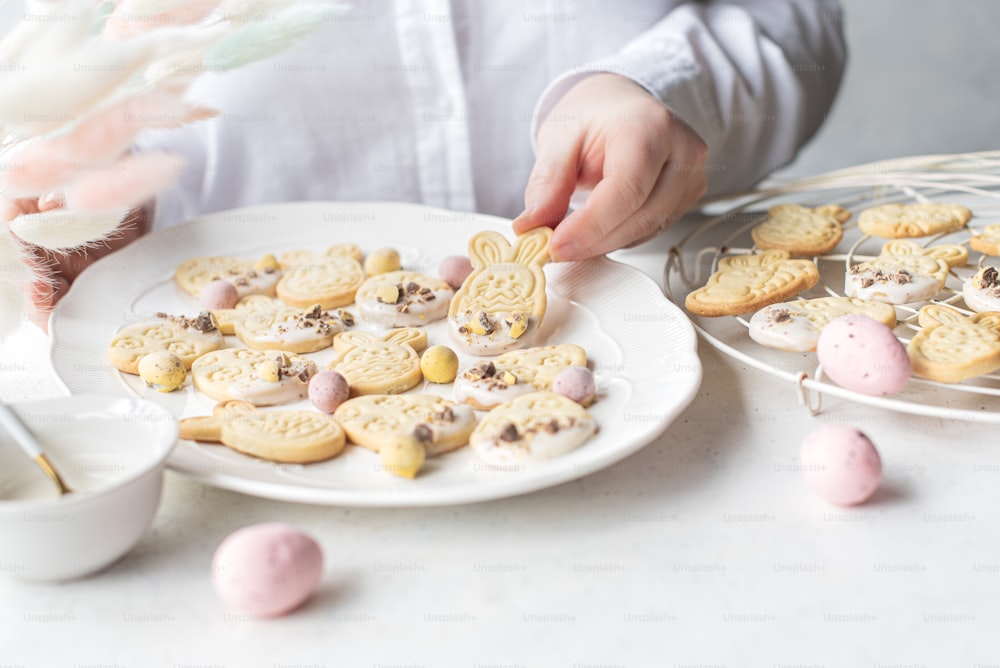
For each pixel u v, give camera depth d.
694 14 1.03
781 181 1.30
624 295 0.83
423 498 0.63
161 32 0.63
